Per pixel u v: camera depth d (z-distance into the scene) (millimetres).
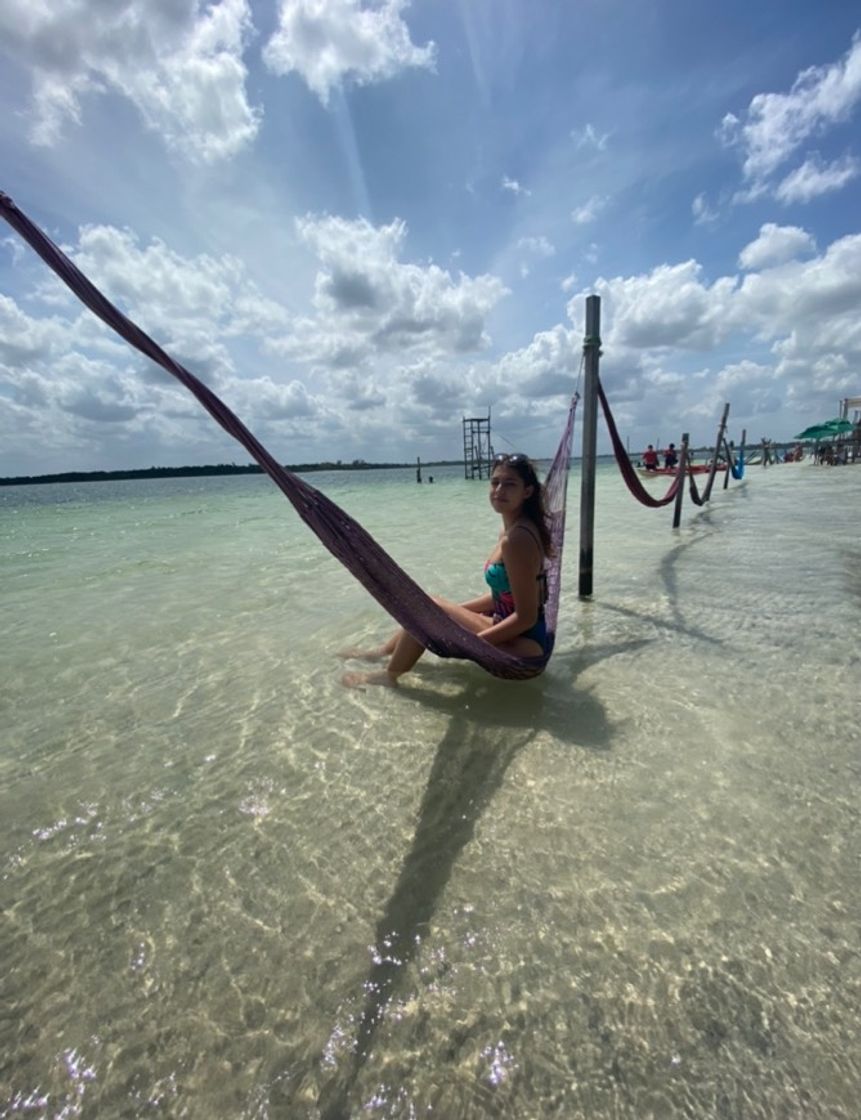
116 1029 1476
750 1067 1325
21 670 3912
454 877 1938
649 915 1749
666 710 3059
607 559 7164
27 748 2869
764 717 2928
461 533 10586
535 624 3434
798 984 1517
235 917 1813
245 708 3270
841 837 2049
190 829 2234
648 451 24484
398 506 18438
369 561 2760
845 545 7488
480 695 3354
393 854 2064
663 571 6324
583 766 2561
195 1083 1345
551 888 1871
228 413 2205
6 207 1790
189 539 10891
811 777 2404
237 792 2465
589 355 5137
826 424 33156
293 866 2023
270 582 6539
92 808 2375
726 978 1542
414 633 3152
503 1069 1351
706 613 4684
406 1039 1428
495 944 1677
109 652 4242
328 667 3848
